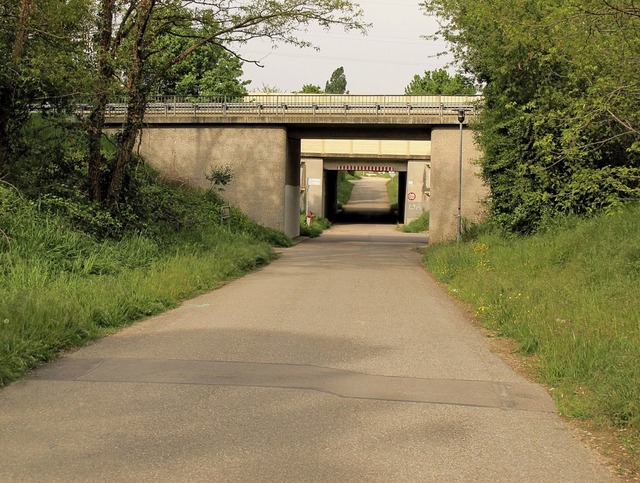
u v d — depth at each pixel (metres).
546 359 7.61
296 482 4.39
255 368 7.39
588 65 12.41
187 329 9.59
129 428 5.38
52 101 16.56
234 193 33.84
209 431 5.34
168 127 34.22
